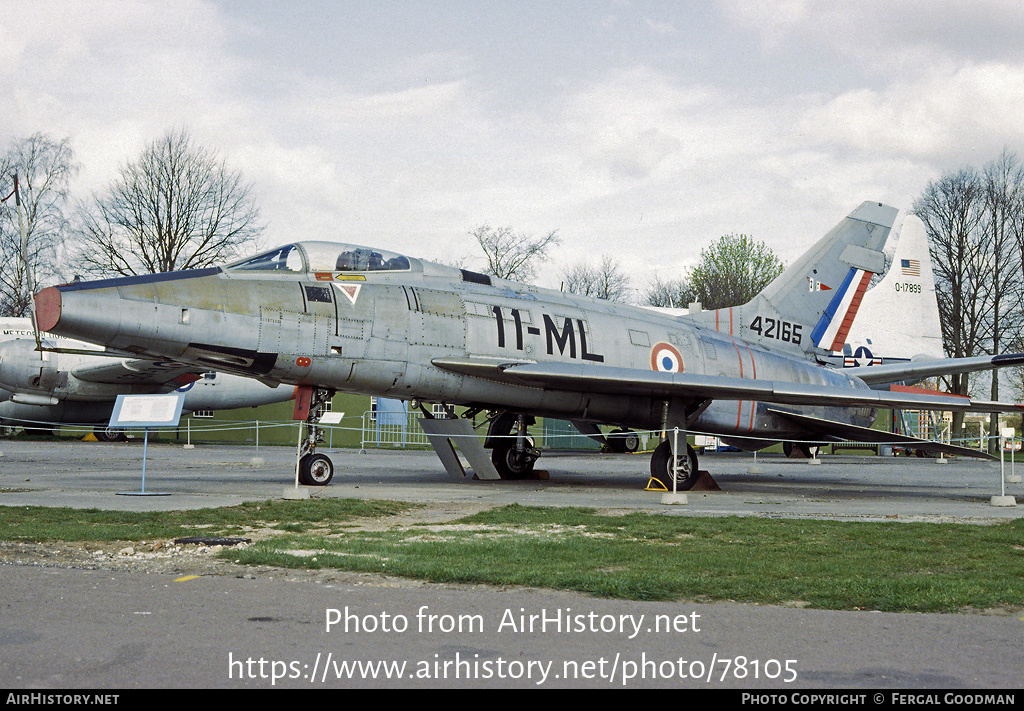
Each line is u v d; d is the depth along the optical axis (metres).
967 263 43.88
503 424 19.94
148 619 5.59
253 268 15.52
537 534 9.81
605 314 19.17
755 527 10.33
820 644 5.27
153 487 15.46
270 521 10.52
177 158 48.81
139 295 13.98
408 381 16.34
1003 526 10.73
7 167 45.69
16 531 9.02
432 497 14.41
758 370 20.62
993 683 4.57
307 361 15.30
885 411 40.97
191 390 35.66
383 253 16.92
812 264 22.69
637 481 19.95
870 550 8.66
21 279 46.34
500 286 18.30
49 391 33.16
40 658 4.76
